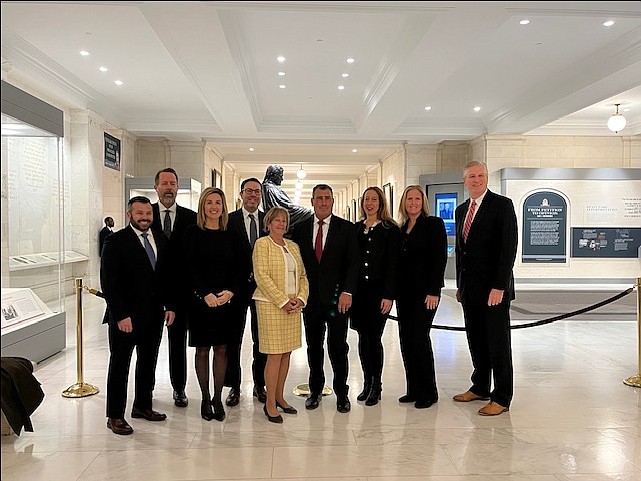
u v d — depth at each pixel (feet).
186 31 22.82
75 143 38.04
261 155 67.36
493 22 21.68
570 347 23.68
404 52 26.84
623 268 49.24
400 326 16.17
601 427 14.06
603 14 20.40
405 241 15.80
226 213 14.61
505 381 15.16
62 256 23.18
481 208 15.48
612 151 50.93
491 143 50.01
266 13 24.36
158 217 15.29
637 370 19.86
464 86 37.22
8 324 18.67
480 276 15.49
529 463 11.84
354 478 11.07
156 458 12.02
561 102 36.40
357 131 47.85
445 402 16.10
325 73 33.94
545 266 49.03
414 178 55.36
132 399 16.39
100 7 23.15
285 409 14.99
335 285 15.08
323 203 15.05
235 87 31.89
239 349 15.72
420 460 11.96
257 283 14.19
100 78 34.58
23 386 13.29
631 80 30.78
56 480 10.96
